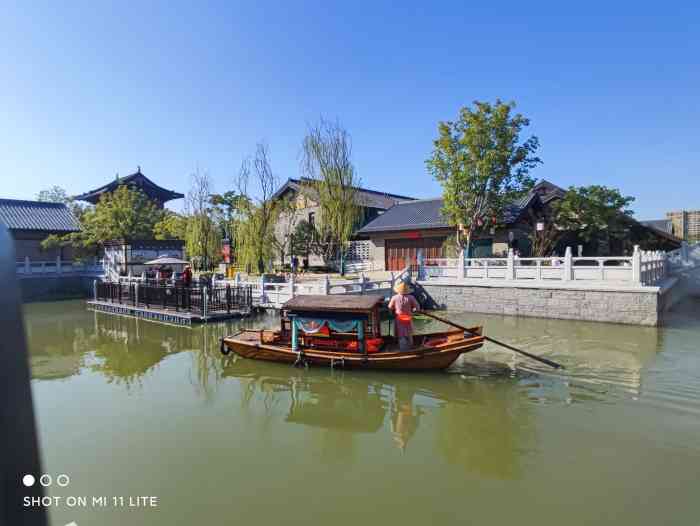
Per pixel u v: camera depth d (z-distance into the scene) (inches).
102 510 200.5
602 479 219.9
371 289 717.3
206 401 334.0
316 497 209.6
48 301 986.1
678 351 442.6
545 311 624.1
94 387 367.6
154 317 687.7
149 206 1325.0
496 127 786.8
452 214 840.9
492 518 192.1
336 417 303.0
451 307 708.0
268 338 449.7
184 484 221.3
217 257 1118.4
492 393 339.0
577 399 323.3
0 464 29.9
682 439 259.0
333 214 984.3
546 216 994.7
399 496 209.8
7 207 1222.3
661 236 1000.2
